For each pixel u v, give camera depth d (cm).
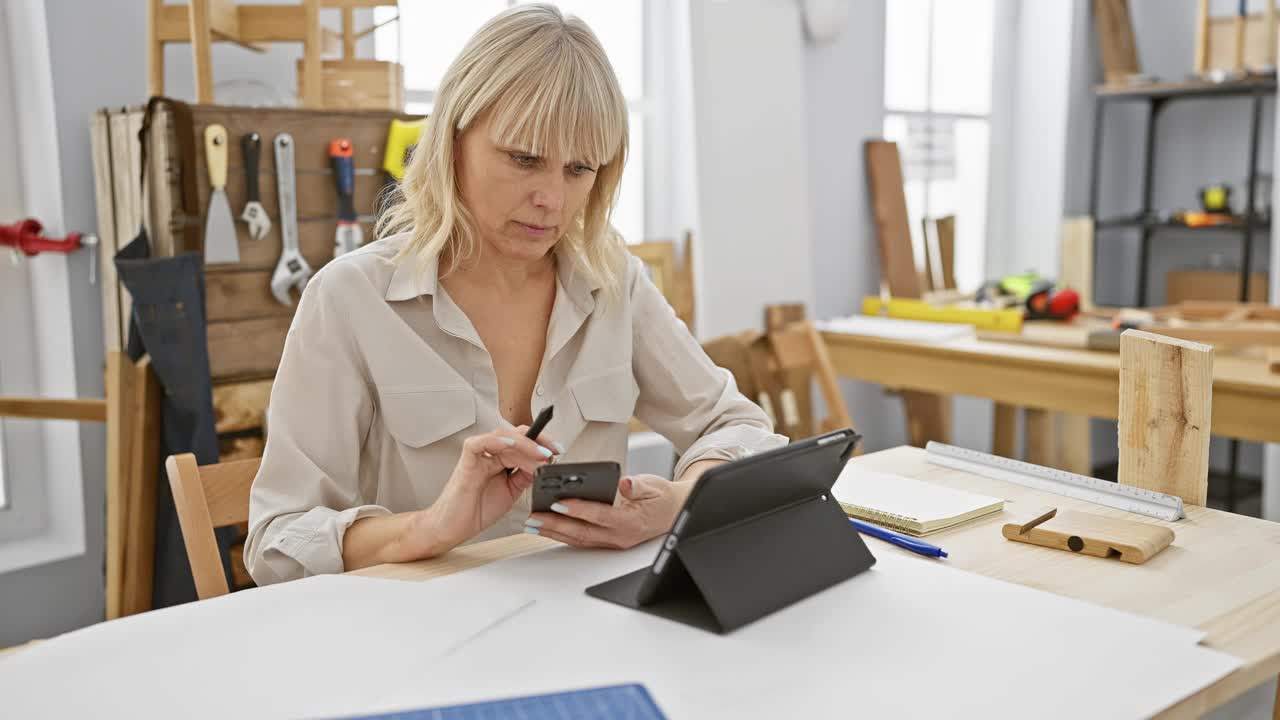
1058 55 432
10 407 199
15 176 235
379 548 115
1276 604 99
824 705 78
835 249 377
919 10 402
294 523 119
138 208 214
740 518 100
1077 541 114
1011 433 348
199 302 205
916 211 416
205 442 208
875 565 109
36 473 243
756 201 337
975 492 138
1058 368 275
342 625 93
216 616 95
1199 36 416
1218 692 83
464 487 109
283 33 227
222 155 211
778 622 94
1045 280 355
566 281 144
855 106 376
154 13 218
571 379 143
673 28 325
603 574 106
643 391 156
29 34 228
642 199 339
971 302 367
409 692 81
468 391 134
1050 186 439
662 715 75
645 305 153
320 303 129
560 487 109
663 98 331
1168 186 467
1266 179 428
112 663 85
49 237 232
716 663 86
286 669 85
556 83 120
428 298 134
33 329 239
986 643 90
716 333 330
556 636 91
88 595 241
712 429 150
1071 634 91
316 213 226
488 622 93
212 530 125
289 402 127
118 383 200
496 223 127
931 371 306
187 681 83
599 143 125
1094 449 474
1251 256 444
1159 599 101
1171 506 125
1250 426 244
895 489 135
